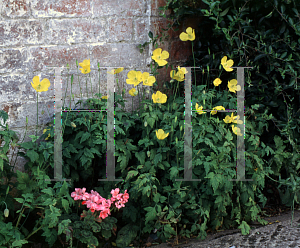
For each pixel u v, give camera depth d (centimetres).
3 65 243
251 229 249
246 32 290
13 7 240
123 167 242
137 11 292
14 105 251
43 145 225
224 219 254
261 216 275
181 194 228
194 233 244
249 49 293
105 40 282
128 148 248
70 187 242
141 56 302
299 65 285
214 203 241
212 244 228
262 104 291
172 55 320
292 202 279
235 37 287
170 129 248
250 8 297
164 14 301
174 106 271
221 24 297
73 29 267
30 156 214
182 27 322
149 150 252
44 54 258
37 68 257
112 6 280
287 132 283
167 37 313
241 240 232
